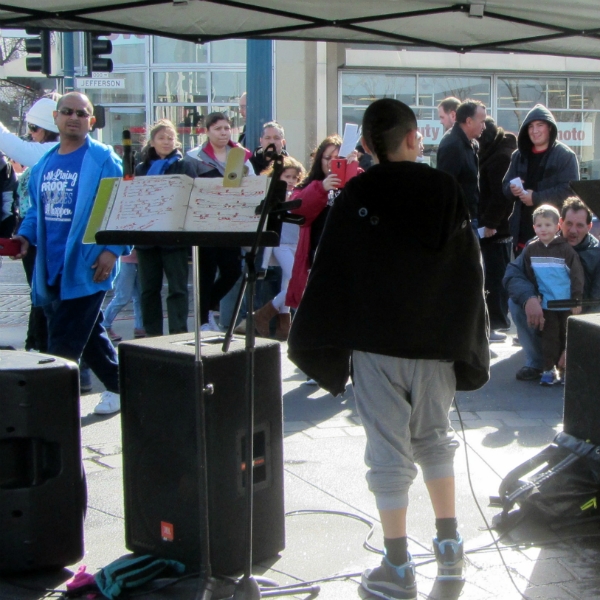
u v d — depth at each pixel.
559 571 3.47
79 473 3.50
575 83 15.96
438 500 3.31
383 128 3.17
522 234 7.80
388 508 3.19
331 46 14.77
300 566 3.53
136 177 3.06
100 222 3.04
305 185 6.29
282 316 7.24
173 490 3.38
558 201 7.41
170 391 3.30
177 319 6.97
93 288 5.10
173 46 16.05
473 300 3.21
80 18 4.61
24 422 3.35
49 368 3.39
